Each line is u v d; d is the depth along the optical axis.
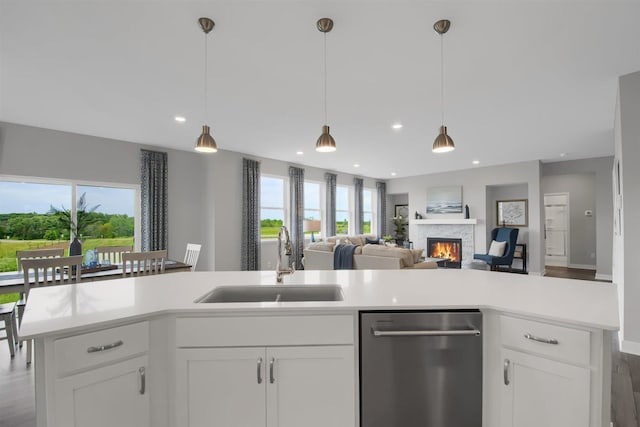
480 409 1.38
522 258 7.21
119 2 1.81
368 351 1.37
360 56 2.43
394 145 5.33
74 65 2.56
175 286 1.82
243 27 2.06
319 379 1.37
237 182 6.00
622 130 2.74
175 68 2.62
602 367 1.15
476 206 7.61
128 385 1.28
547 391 1.24
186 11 1.90
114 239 4.99
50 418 1.12
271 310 1.35
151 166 5.21
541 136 4.79
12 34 2.12
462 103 3.41
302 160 6.79
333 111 3.66
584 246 7.55
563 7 1.85
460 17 1.96
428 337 1.37
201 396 1.36
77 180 4.59
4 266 4.12
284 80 2.85
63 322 1.20
